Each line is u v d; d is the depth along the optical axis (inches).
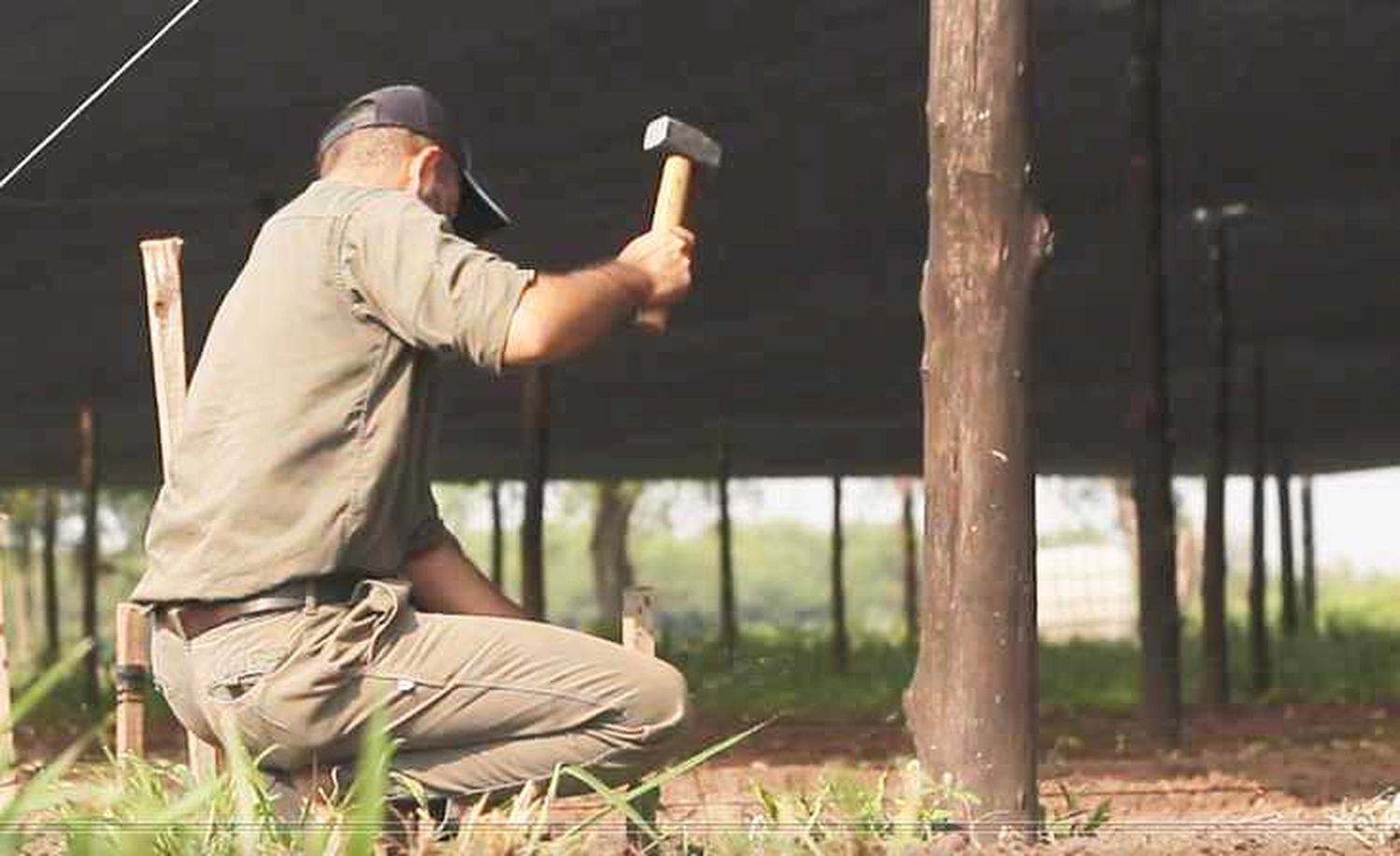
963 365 315.0
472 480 1577.3
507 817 248.2
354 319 248.5
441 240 246.4
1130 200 627.2
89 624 1071.0
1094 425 1339.8
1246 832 312.3
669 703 253.0
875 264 805.9
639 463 1509.6
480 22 511.2
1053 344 1030.4
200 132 569.0
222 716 247.6
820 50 557.3
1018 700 313.6
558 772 249.1
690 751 559.8
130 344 880.3
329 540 246.4
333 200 253.4
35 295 770.8
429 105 267.0
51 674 215.5
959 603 313.6
